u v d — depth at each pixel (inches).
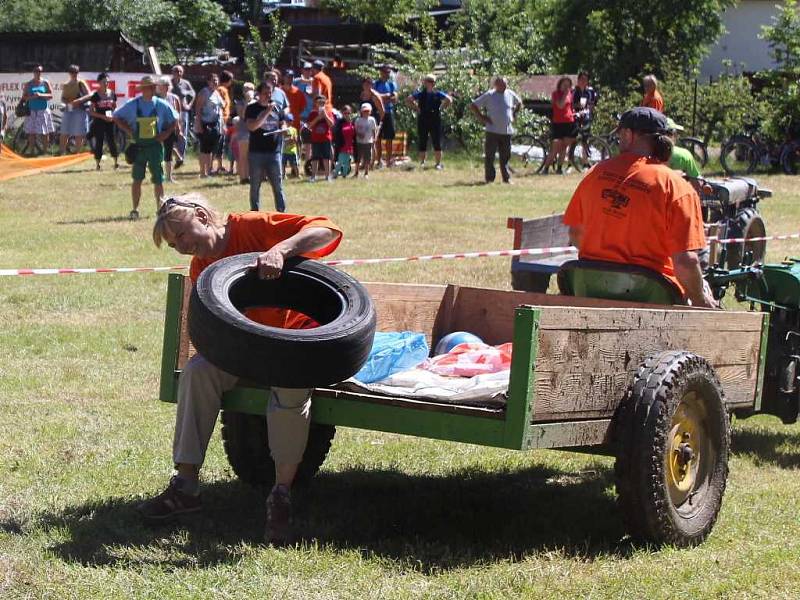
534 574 192.5
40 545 202.5
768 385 274.7
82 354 379.9
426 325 272.7
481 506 238.5
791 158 1095.0
